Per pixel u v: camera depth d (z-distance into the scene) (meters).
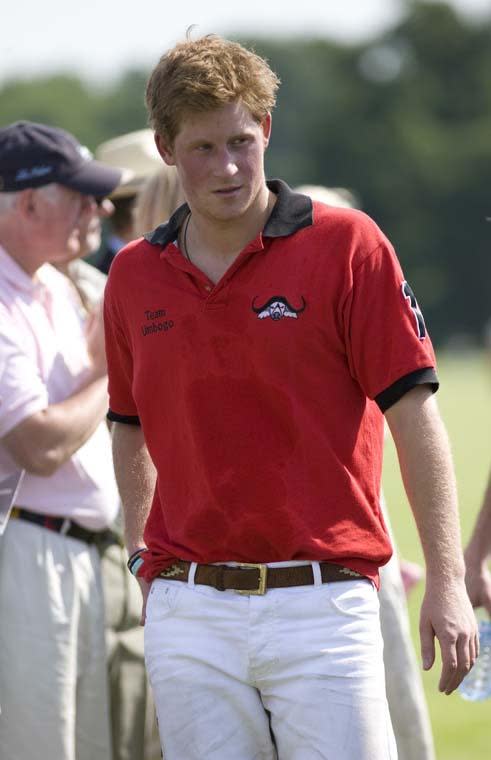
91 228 17.58
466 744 22.34
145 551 14.01
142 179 21.27
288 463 12.45
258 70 12.35
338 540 12.40
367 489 12.64
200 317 12.57
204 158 12.27
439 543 12.27
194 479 12.80
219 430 12.57
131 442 14.41
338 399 12.48
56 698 16.38
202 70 12.11
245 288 12.42
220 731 12.70
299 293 12.30
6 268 16.78
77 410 16.50
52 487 16.67
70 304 17.83
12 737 16.30
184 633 12.86
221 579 12.66
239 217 12.50
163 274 12.90
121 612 17.50
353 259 12.30
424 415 12.37
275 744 13.04
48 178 16.98
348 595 12.42
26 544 16.48
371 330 12.33
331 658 12.32
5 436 16.22
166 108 12.31
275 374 12.36
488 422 98.00
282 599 12.45
